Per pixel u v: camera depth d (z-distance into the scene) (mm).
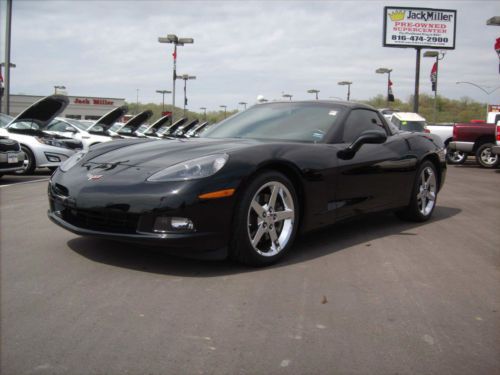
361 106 4484
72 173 3492
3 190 7277
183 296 2754
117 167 3326
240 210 3129
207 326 2367
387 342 2240
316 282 3062
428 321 2492
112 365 1979
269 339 2244
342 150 3908
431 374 1967
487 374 1974
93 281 2979
